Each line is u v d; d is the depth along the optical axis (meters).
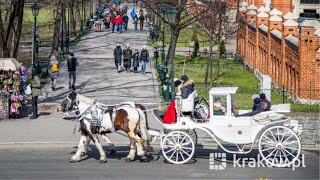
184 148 24.92
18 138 29.42
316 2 65.12
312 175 23.62
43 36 81.00
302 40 38.94
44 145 28.58
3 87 33.88
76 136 29.86
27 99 38.78
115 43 67.69
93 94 41.06
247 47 56.84
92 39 71.25
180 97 25.03
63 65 53.09
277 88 44.56
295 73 40.56
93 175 23.61
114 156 26.66
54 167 24.81
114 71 50.53
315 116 35.06
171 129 25.05
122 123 24.77
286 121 24.81
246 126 24.56
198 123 24.88
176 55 61.53
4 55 43.97
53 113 35.00
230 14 64.06
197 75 50.44
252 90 41.50
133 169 24.47
